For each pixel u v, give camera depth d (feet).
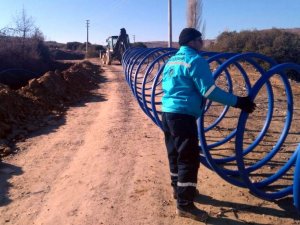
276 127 17.57
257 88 8.94
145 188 11.19
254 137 15.93
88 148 15.06
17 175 12.33
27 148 15.12
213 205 10.07
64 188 11.33
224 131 16.96
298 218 9.44
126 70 25.70
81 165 13.16
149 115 16.37
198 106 9.02
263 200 10.33
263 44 86.84
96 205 10.23
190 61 8.76
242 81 33.55
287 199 10.39
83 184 11.58
